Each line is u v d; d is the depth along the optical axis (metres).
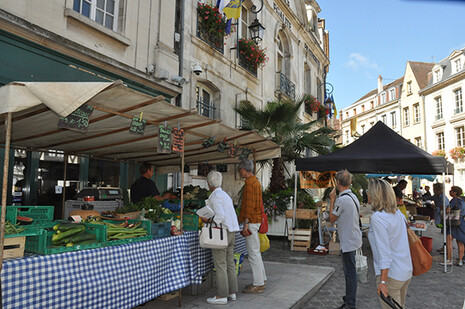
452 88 29.36
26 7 5.13
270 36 13.41
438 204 7.56
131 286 3.12
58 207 6.06
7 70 4.79
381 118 40.84
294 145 10.15
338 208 3.93
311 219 8.65
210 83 9.62
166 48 7.76
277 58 15.11
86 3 6.26
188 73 8.62
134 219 3.75
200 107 9.43
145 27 7.35
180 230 4.04
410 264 2.70
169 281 3.70
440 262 7.26
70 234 2.76
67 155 5.90
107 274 2.90
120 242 3.14
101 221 3.46
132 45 7.00
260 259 4.54
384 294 2.60
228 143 5.17
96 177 6.78
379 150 6.93
